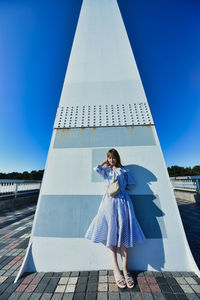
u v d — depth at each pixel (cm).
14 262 169
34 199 711
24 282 125
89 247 143
